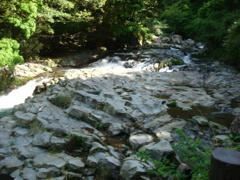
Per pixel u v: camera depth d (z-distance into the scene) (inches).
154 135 180.1
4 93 332.8
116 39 649.6
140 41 693.9
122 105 232.5
